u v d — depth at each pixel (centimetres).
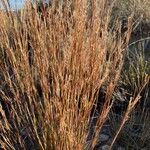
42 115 207
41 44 202
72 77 191
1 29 230
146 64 284
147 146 243
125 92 274
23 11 243
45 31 207
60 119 189
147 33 388
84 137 199
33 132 217
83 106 194
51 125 194
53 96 190
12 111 225
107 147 241
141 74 284
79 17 204
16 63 212
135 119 260
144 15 404
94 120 255
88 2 262
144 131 247
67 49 196
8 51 220
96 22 209
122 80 287
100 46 204
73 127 193
